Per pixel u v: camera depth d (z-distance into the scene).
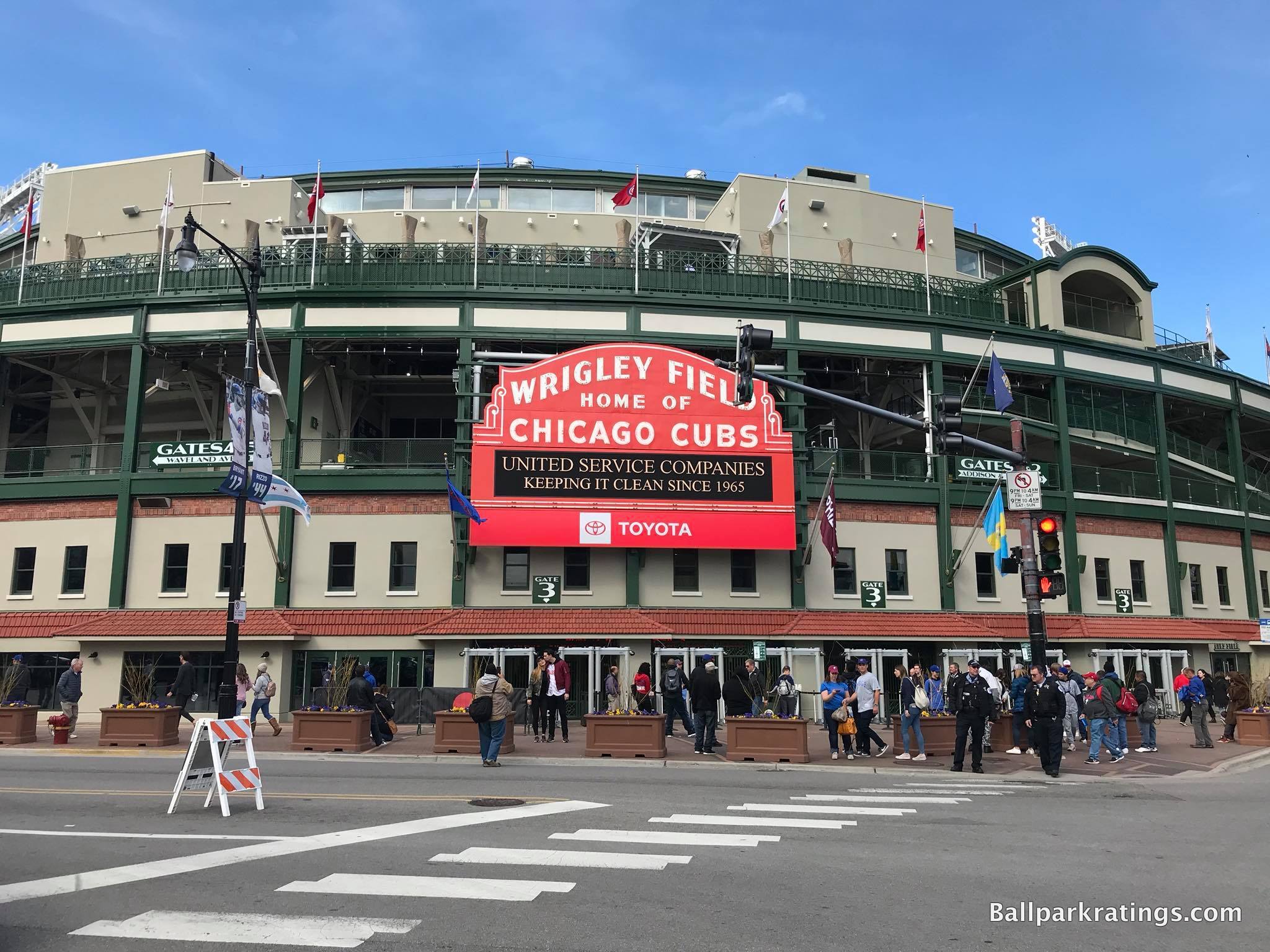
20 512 31.67
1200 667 36.41
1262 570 40.84
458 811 12.66
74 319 32.28
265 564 30.47
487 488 30.06
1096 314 39.06
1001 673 30.62
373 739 21.72
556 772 17.48
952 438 18.95
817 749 22.33
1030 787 16.61
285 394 33.84
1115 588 35.75
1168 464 38.09
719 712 28.94
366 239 39.59
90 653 29.80
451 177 42.94
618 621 29.88
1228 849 10.80
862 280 34.97
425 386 38.47
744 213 39.12
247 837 10.74
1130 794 15.66
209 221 37.62
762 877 9.12
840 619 31.14
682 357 31.41
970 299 36.25
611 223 40.59
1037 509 19.72
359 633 29.33
